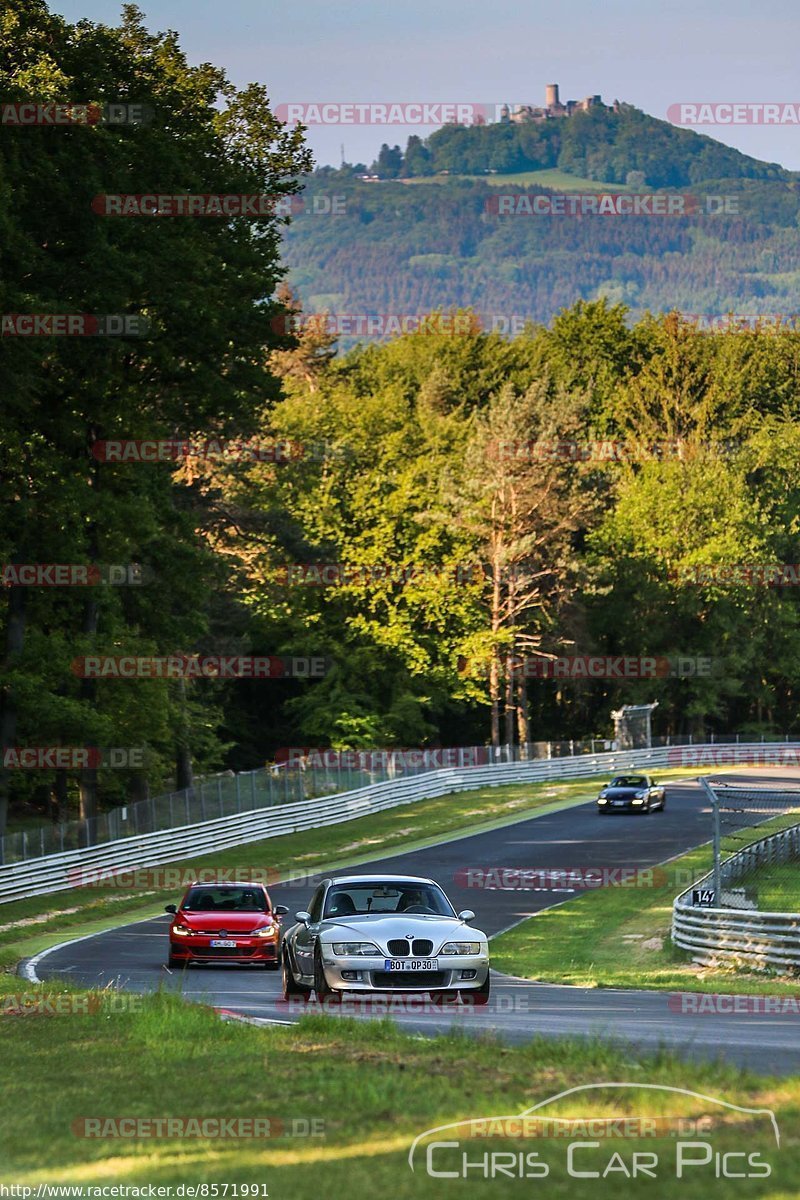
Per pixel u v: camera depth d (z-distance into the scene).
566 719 184.75
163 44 78.06
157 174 70.81
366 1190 11.98
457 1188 11.89
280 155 79.88
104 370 70.50
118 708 80.94
